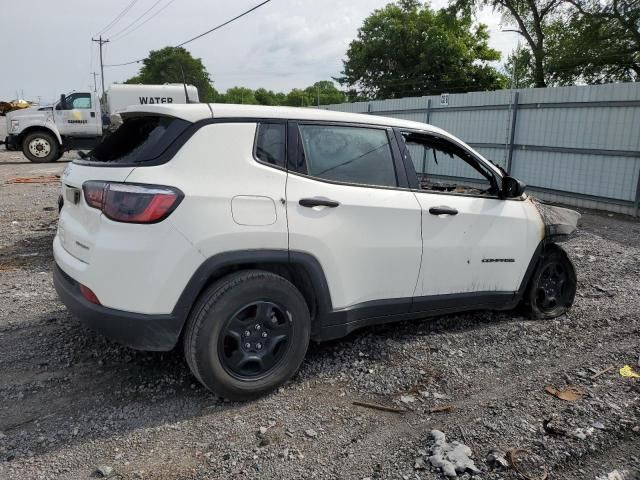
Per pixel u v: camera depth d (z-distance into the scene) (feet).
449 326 15.12
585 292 18.83
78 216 10.94
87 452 9.20
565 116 38.70
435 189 14.40
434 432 9.76
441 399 11.22
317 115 11.88
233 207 10.32
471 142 47.24
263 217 10.58
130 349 13.07
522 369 12.66
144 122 11.32
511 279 14.79
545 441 9.68
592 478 8.79
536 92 40.73
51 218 30.07
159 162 10.07
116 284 9.82
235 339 10.54
